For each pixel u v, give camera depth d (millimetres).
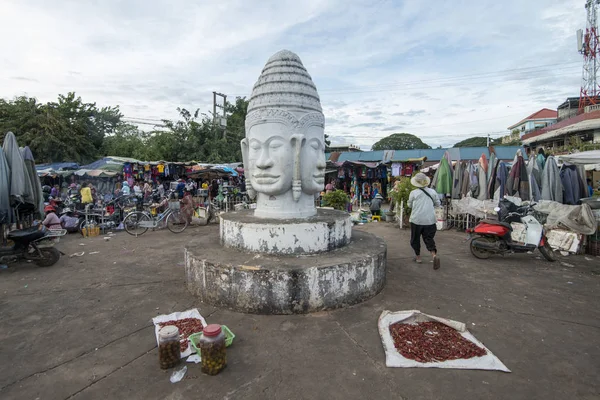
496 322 3512
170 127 23469
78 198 11211
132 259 6348
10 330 3422
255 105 4801
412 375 2580
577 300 4129
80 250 7215
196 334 3076
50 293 4496
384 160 19344
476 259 6145
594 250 6410
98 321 3607
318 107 5004
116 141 23578
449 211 9688
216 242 5016
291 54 4895
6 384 2525
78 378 2594
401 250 6867
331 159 22812
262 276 3625
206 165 15586
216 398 2348
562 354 2883
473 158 19891
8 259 5723
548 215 6922
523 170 8086
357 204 16750
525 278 5004
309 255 4207
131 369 2705
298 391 2416
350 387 2455
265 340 3133
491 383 2479
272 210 4898
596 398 2318
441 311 3789
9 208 6262
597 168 10180
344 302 3852
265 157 4668
